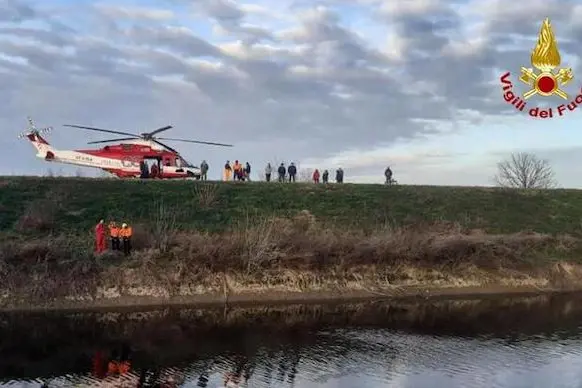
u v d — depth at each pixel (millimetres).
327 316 30859
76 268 31672
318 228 40219
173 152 50000
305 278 35000
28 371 21453
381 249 37250
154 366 22078
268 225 38125
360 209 44719
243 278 33969
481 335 27234
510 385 20281
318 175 54688
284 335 26766
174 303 31891
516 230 45531
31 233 34875
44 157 47125
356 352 24078
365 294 35375
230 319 29766
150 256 33250
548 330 28375
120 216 38281
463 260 38969
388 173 54500
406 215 44938
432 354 23938
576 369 22172
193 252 34000
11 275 30734
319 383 20234
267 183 46625
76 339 25766
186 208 40688
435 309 33094
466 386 20094
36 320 28750
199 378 20766
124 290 31719
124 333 26844
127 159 48375
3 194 38781
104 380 20531
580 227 47625
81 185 41406
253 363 22500
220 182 45406
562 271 40938
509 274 39406
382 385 20062
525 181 92688
